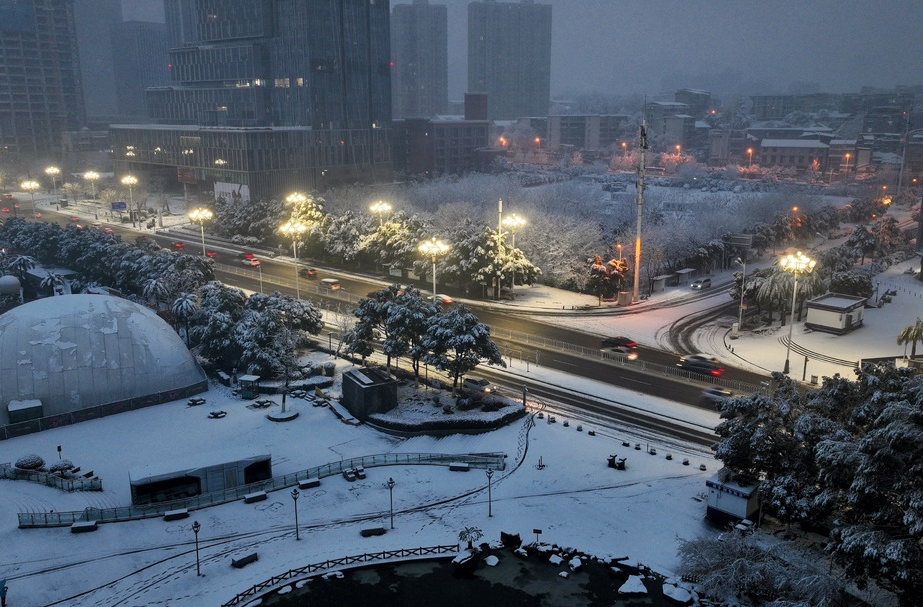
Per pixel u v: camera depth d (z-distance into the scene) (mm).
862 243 141625
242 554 47812
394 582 45312
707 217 152125
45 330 74000
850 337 94375
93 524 50812
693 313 107625
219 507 54844
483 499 55312
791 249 146750
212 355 84000
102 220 190625
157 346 78000
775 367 83812
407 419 69562
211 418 71875
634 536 49656
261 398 76688
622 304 110875
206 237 166500
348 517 52969
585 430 67438
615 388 78188
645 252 125812
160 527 51656
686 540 48562
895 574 38219
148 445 65812
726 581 42562
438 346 73438
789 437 49062
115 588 44125
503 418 69000
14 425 67375
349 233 133125
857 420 46500
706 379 80125
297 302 89875
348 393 73562
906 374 50844
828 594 39562
